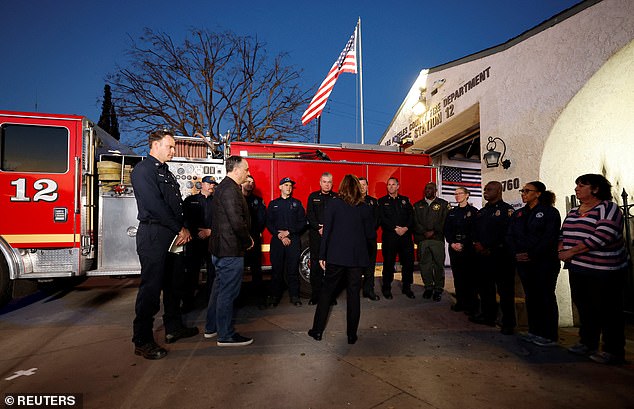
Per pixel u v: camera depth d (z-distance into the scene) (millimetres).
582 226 3479
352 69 10711
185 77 19422
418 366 3221
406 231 5820
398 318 4773
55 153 5215
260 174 6117
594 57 5336
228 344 3660
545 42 6156
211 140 6406
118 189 5465
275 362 3271
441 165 11086
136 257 5512
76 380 2914
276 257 5371
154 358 3320
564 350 3664
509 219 4281
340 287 6684
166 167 3652
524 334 4180
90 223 5348
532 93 6402
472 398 2643
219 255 3607
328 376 2986
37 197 5094
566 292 5320
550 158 6059
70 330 4266
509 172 6871
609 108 5375
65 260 5211
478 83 7879
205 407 2496
